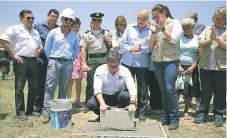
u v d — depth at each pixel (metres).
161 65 5.53
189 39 6.17
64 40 5.99
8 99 8.57
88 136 4.75
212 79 5.78
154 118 6.32
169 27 5.28
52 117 5.56
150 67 6.24
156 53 5.47
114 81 5.52
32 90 6.30
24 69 6.03
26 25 6.05
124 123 5.14
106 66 5.52
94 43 6.63
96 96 5.38
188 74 6.10
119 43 6.59
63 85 6.18
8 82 12.77
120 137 4.68
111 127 5.18
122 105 5.64
